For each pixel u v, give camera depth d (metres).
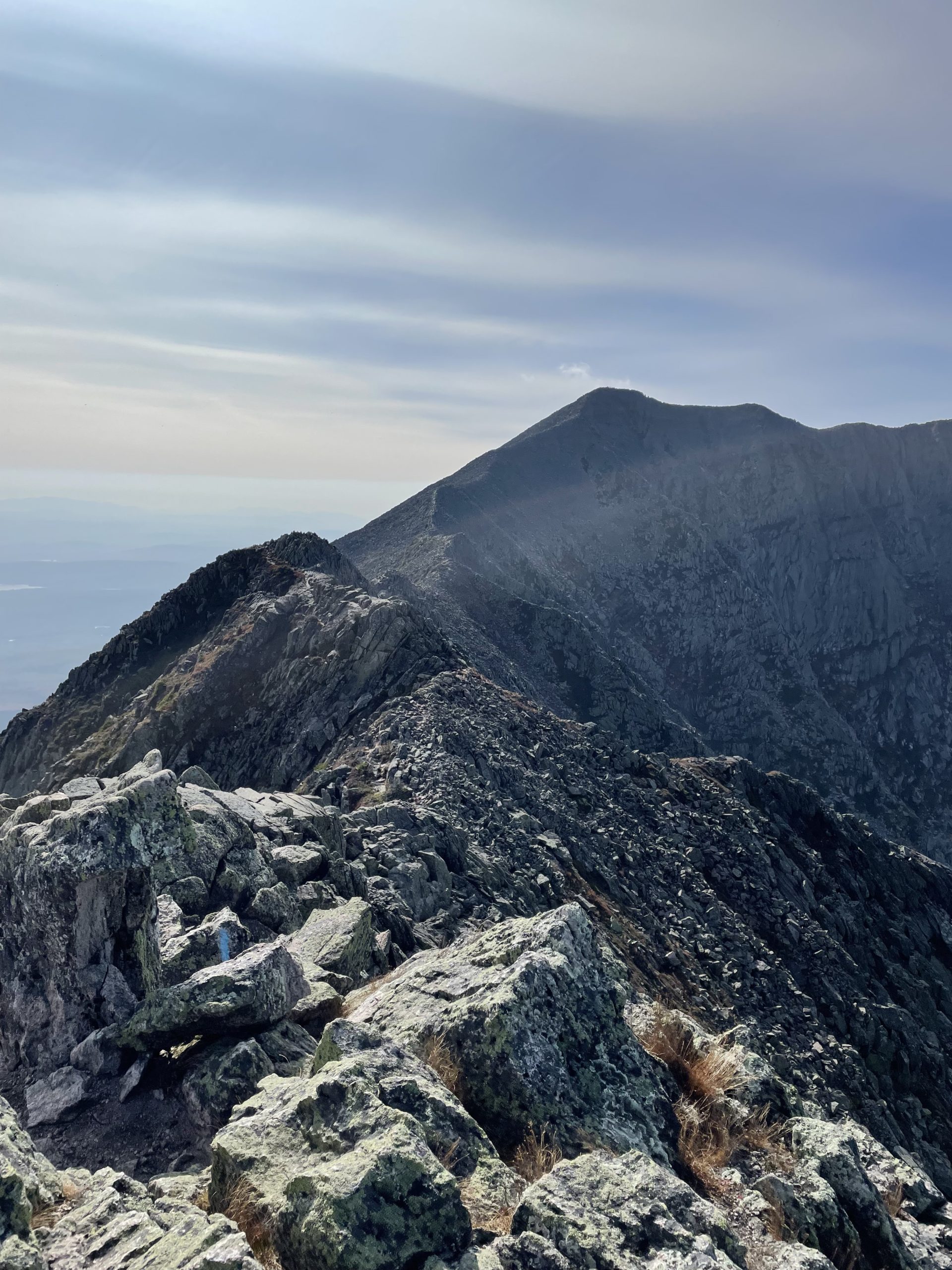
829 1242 9.07
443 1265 6.86
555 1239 7.30
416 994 11.67
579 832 53.44
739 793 72.06
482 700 66.50
